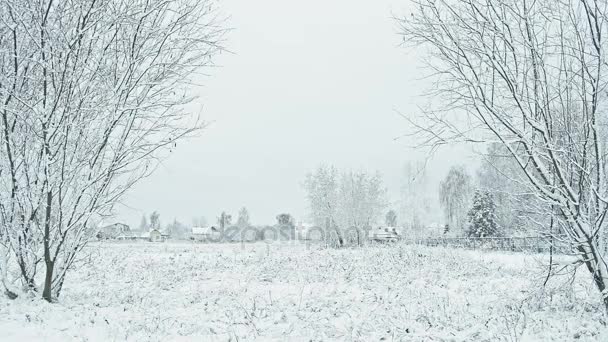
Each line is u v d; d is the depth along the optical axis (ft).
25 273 34.17
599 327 28.48
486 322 31.42
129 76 33.27
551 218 31.76
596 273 30.55
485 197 133.18
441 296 44.42
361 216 170.40
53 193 33.06
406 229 166.61
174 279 55.93
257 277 59.26
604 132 30.14
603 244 30.96
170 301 40.93
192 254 91.15
